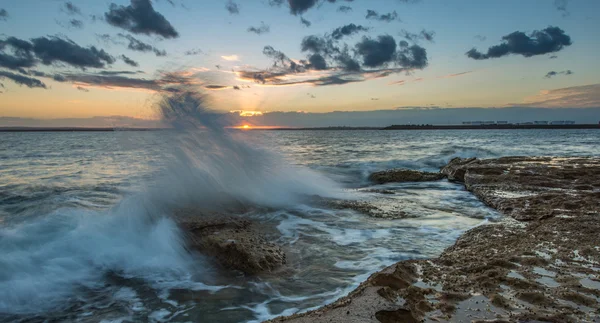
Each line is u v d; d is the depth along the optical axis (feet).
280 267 17.16
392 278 13.99
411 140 183.32
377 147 123.44
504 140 165.68
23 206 31.55
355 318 11.10
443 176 47.75
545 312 10.91
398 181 45.93
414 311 11.43
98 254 18.30
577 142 140.97
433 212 27.71
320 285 15.12
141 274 16.76
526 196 30.12
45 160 73.72
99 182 45.50
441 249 19.16
